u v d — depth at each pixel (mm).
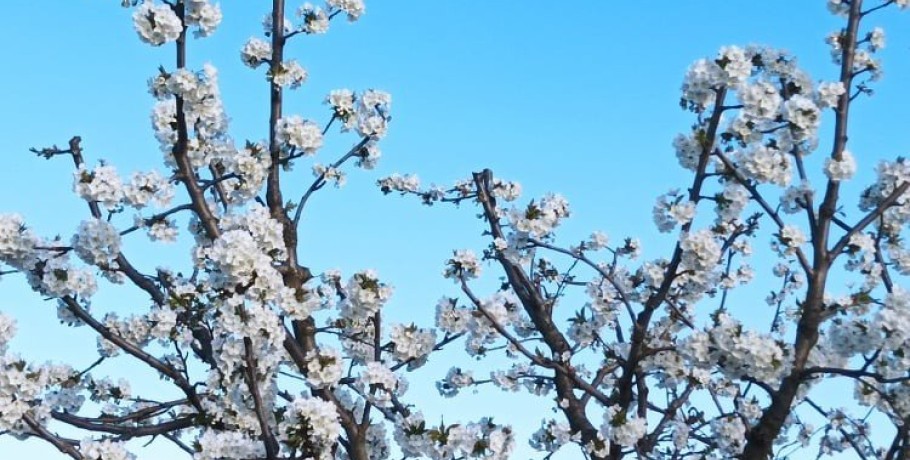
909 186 7719
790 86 7758
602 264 10508
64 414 7891
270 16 9352
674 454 9320
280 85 8859
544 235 8656
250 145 8508
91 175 7383
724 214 7527
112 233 7445
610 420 7742
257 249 6777
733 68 6770
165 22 7156
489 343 9758
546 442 8828
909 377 6434
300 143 8391
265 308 6816
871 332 6723
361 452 7941
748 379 6965
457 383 9688
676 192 7570
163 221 8430
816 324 7285
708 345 7023
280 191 8758
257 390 6902
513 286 9859
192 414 8250
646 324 7699
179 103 7652
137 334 8555
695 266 7348
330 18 9055
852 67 7844
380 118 9062
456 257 8492
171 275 9109
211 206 8883
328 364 7457
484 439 7430
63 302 8039
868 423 9711
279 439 6547
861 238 7703
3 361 6773
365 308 8086
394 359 8867
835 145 7621
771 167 7137
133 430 8031
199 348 8695
